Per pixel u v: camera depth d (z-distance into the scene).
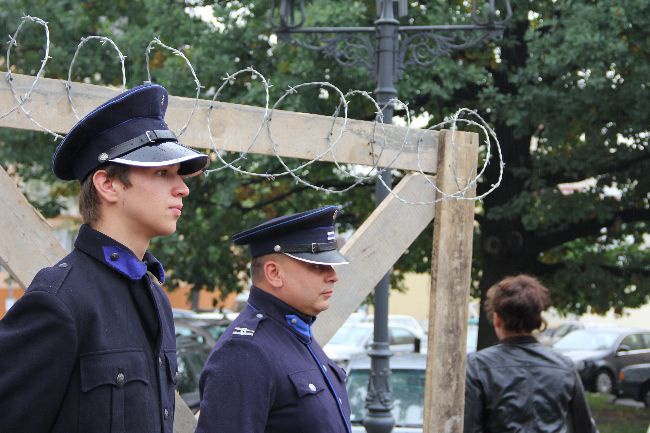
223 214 13.55
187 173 2.57
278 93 11.14
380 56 7.01
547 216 12.74
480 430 4.23
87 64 11.69
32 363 2.17
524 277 4.46
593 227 13.84
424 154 4.14
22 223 3.34
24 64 11.94
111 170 2.38
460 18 11.21
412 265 15.29
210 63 11.40
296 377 3.10
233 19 11.91
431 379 4.09
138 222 2.40
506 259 13.94
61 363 2.18
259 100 11.12
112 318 2.29
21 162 11.59
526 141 13.08
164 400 2.38
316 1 10.97
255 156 11.20
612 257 15.13
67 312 2.21
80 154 2.42
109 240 2.37
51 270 2.29
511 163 13.07
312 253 3.26
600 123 12.70
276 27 7.38
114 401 2.23
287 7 7.44
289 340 3.22
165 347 2.47
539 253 14.12
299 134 3.82
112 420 2.22
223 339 3.15
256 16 11.88
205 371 3.09
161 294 2.57
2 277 28.95
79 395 2.21
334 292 3.97
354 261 4.01
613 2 10.95
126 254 2.37
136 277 2.37
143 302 2.39
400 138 4.07
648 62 11.68
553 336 25.64
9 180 3.33
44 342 2.18
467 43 7.25
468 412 4.20
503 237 13.81
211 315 22.62
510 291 4.35
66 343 2.19
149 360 2.36
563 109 11.62
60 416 2.21
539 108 11.70
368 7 11.45
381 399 6.82
